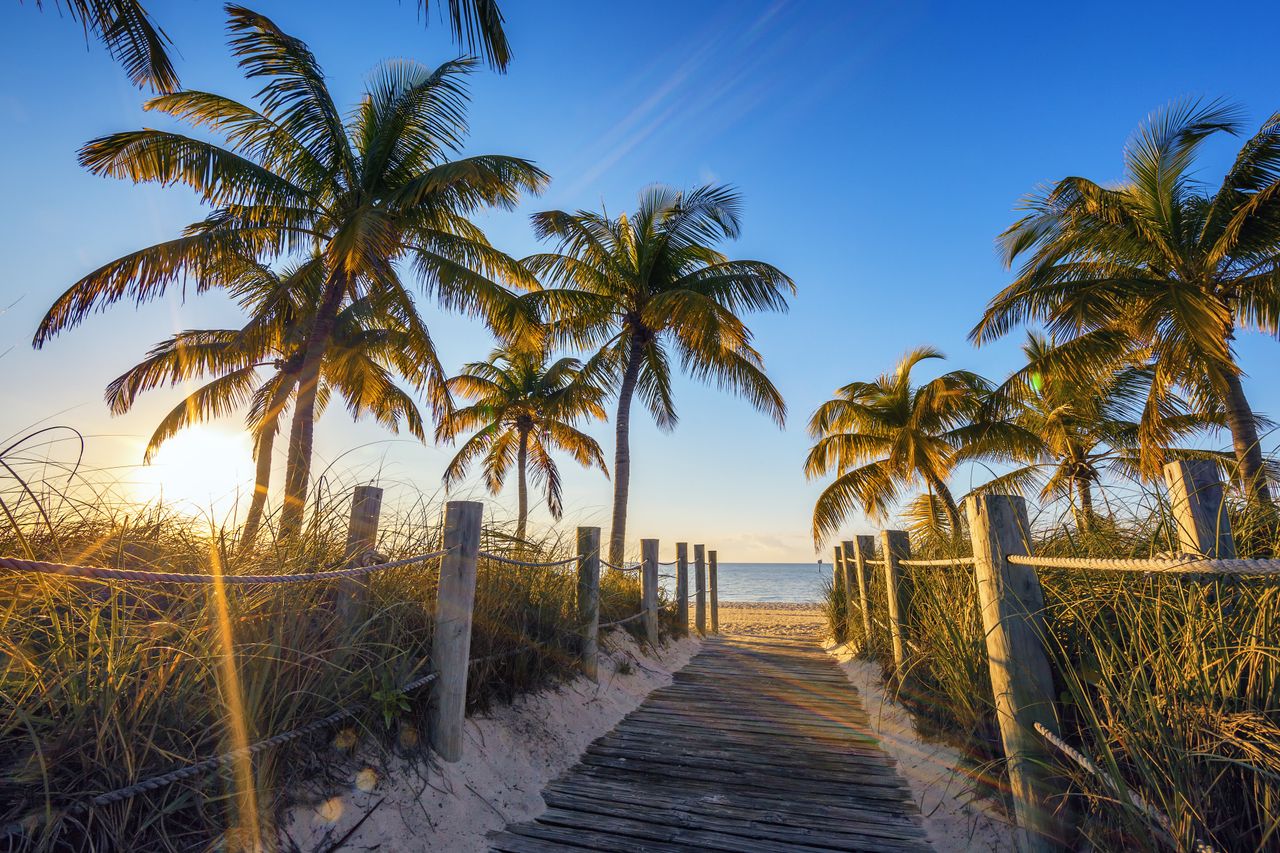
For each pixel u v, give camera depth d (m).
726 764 4.24
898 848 3.06
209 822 2.25
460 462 21.83
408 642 3.57
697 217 13.04
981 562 2.88
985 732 3.37
